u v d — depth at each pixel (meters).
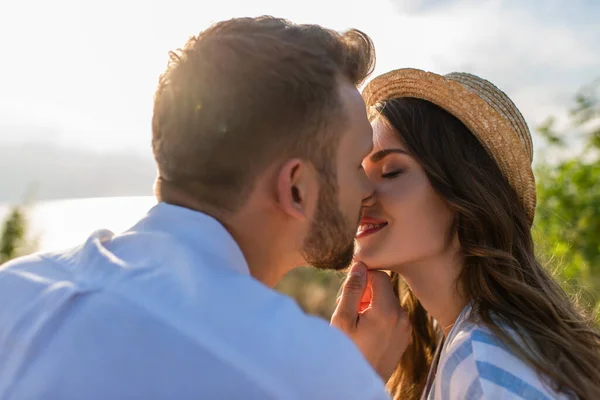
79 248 1.24
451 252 1.75
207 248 1.13
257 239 1.26
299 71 1.21
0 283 1.20
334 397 0.94
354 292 1.74
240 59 1.19
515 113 1.89
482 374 1.40
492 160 1.76
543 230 4.30
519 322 1.57
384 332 1.74
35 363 1.00
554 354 1.50
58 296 1.08
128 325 0.98
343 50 1.31
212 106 1.18
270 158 1.21
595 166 4.56
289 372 0.93
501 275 1.66
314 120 1.22
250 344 0.95
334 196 1.28
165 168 1.24
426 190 1.71
